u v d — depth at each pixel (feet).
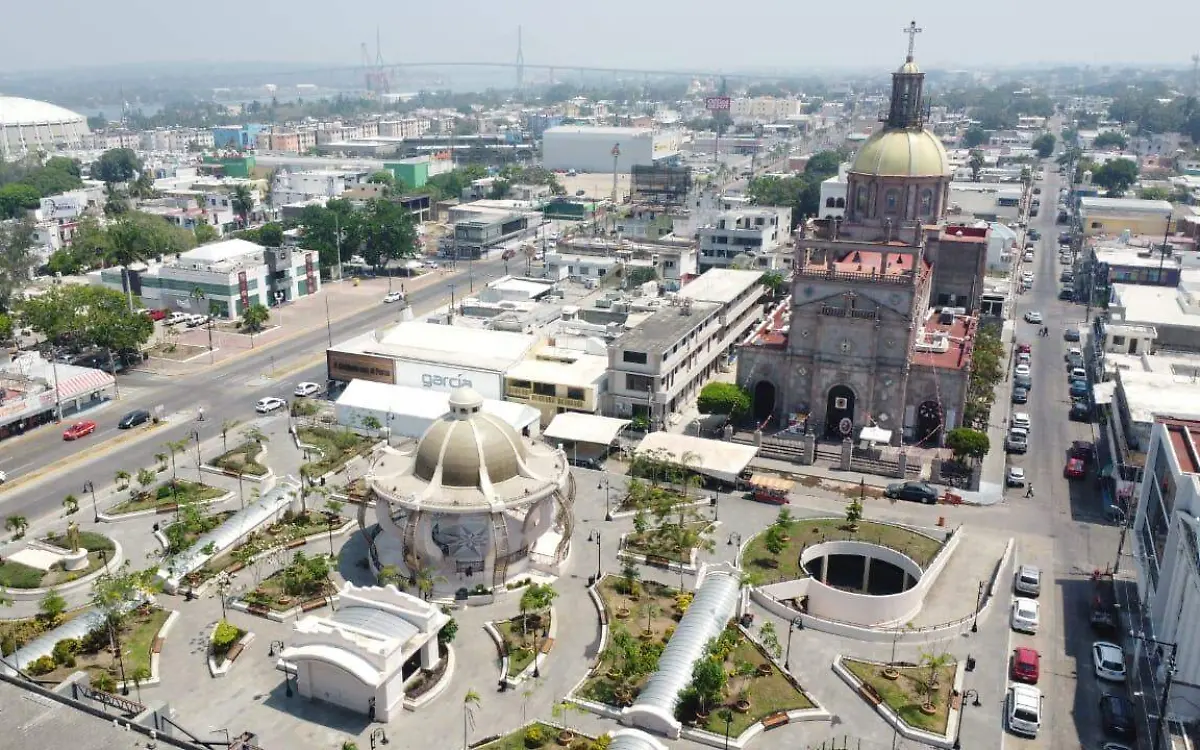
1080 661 281.74
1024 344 610.24
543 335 532.32
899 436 437.17
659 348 450.30
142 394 512.22
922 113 488.44
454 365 478.18
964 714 253.85
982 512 379.55
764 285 645.92
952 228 545.44
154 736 207.92
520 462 331.16
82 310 548.31
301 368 559.38
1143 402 394.73
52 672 262.67
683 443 412.77
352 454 427.33
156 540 347.56
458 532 332.80
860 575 351.87
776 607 304.09
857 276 424.46
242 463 413.18
